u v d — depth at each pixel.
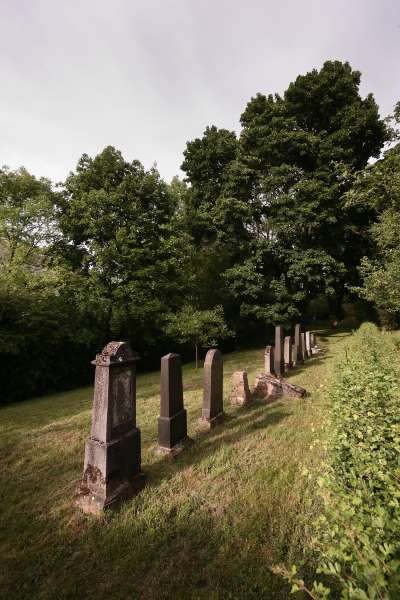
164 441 5.29
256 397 8.59
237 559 2.99
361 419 3.20
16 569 3.02
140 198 17.17
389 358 7.12
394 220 7.86
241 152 21.39
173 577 2.85
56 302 13.34
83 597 2.70
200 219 21.45
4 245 14.96
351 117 19.56
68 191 16.75
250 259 20.67
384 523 1.65
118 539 3.33
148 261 16.52
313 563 2.79
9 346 10.92
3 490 4.42
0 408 10.20
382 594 1.34
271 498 3.88
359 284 23.12
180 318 14.44
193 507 3.82
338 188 19.06
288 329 20.91
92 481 3.91
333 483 2.18
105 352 4.09
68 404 9.51
